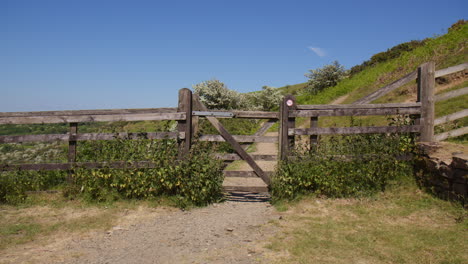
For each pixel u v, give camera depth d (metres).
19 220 5.00
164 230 4.56
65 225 4.77
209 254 3.61
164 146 6.13
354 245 3.78
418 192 5.68
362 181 5.96
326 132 6.29
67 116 6.35
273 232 4.36
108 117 6.29
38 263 3.42
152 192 6.04
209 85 28.08
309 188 6.09
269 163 10.75
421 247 3.64
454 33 19.53
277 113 6.39
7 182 6.06
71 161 6.37
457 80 12.50
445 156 5.45
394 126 6.39
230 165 10.66
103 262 3.44
